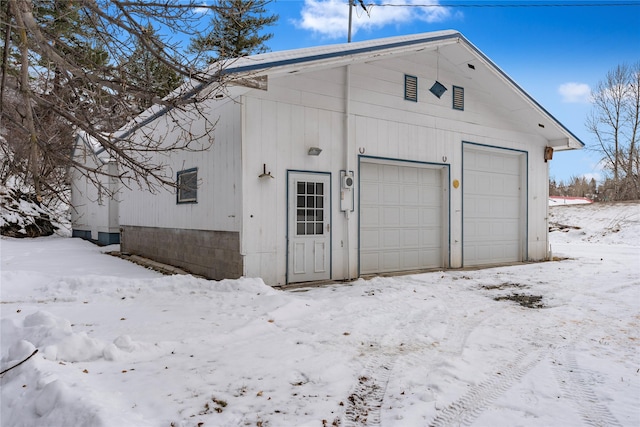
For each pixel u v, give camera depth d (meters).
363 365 3.69
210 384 3.24
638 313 5.55
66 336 3.78
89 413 2.52
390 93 8.88
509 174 11.33
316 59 6.84
